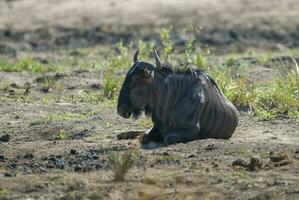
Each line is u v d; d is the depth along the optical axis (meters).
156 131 42.38
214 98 42.97
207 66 63.97
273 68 68.50
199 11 103.94
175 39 89.75
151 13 103.69
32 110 52.09
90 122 47.56
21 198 33.09
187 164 36.88
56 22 100.81
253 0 108.81
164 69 42.28
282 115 49.69
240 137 43.88
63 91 59.34
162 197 32.88
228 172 35.59
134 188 33.84
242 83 54.78
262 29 95.50
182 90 42.25
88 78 64.31
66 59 79.62
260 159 36.19
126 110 41.75
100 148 40.50
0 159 38.47
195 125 41.88
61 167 37.06
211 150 39.47
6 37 95.25
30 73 68.44
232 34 93.62
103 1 110.38
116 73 65.00
